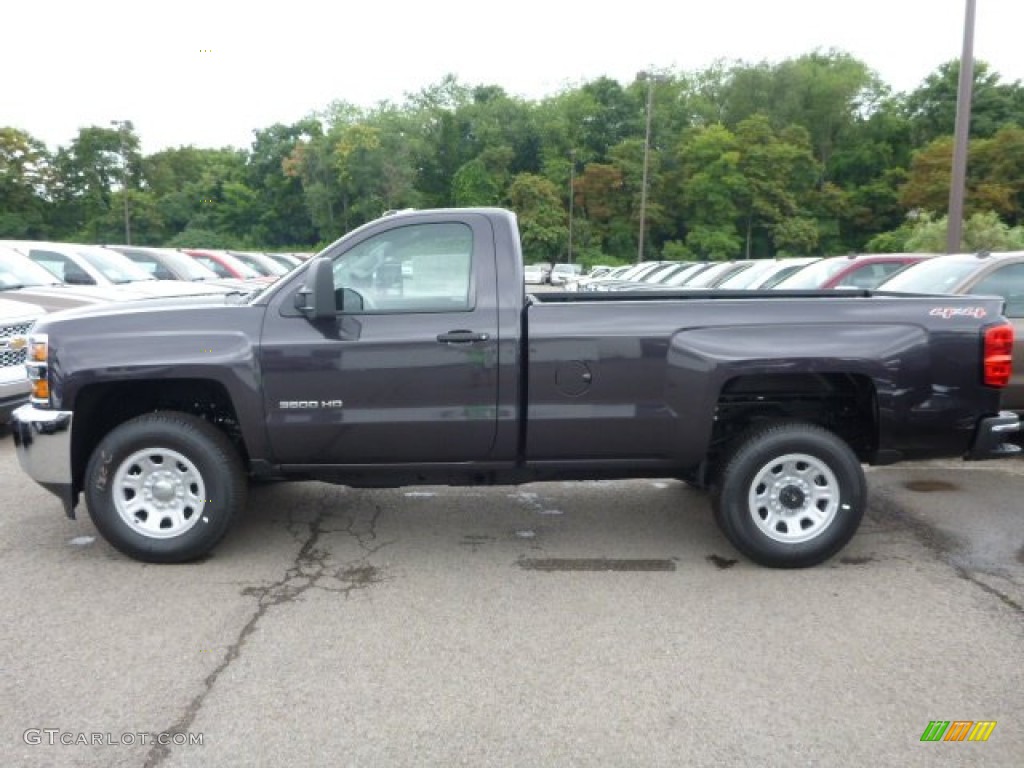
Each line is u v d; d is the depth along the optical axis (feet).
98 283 38.88
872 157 271.90
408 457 15.29
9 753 9.48
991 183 217.15
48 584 14.58
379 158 275.39
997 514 19.11
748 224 258.98
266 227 300.81
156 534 15.39
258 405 14.88
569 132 296.51
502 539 17.30
